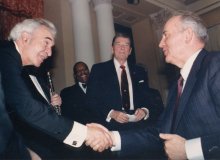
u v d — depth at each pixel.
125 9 8.79
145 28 9.45
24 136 2.75
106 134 2.50
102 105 3.90
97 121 3.87
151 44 9.30
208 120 2.05
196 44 2.38
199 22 2.40
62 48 6.95
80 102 4.83
